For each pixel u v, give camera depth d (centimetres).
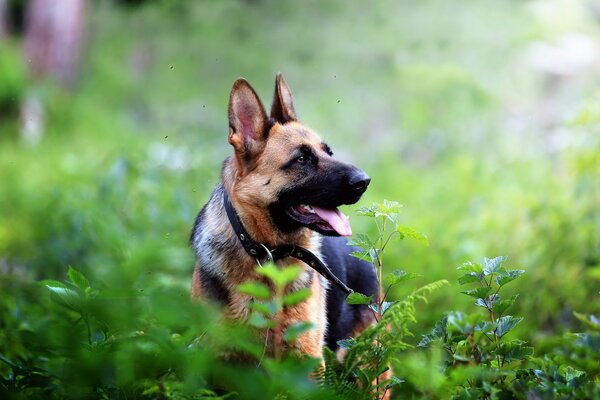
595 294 679
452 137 1605
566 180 933
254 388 284
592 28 2241
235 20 2377
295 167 479
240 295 462
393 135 1739
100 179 964
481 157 1193
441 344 375
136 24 2442
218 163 1082
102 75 2247
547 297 665
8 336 471
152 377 316
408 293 677
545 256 711
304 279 468
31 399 341
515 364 404
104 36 2412
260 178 479
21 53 2102
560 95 1858
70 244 782
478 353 361
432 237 801
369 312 584
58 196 969
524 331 584
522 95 1928
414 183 1227
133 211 878
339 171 475
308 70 2153
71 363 310
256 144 487
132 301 290
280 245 480
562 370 369
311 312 465
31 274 777
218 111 2028
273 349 449
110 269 278
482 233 802
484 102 1795
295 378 286
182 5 2438
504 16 2241
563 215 746
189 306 266
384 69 2102
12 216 1044
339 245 566
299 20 2356
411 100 1838
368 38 2223
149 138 1880
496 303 370
